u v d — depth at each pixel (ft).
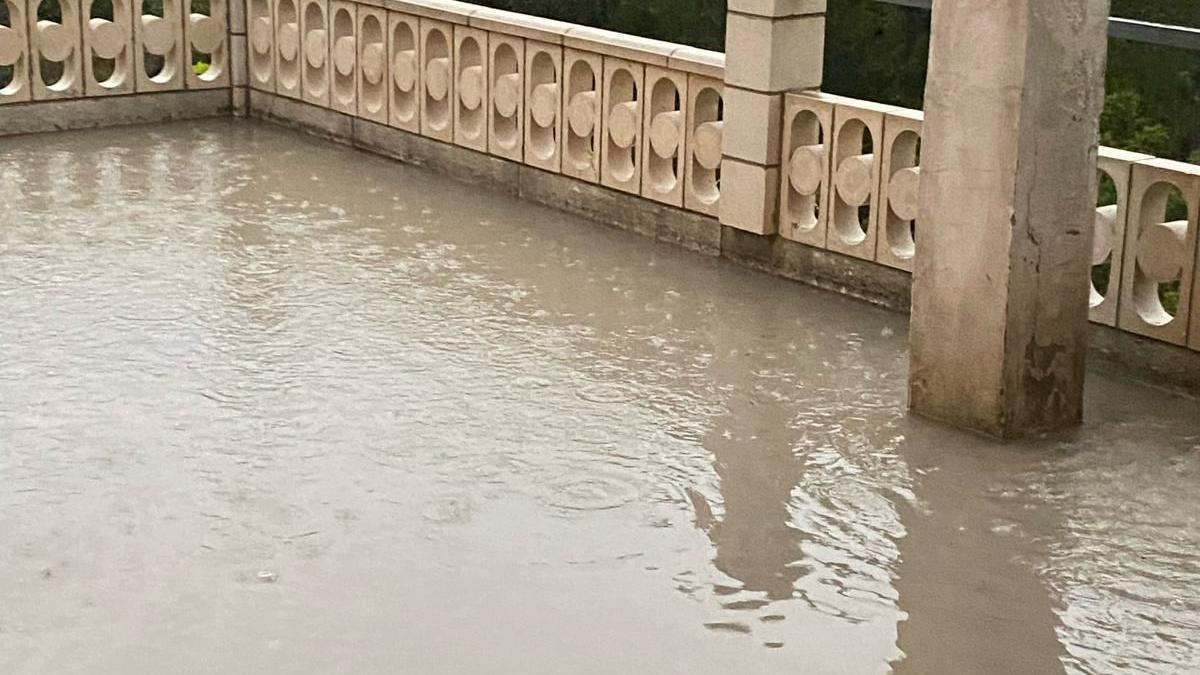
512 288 30.12
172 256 31.32
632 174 33.88
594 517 20.71
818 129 30.78
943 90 23.56
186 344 26.55
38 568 18.79
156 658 16.90
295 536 19.83
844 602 18.74
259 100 43.45
